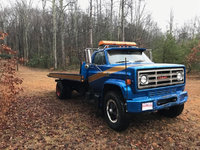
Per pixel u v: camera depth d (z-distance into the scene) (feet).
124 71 12.07
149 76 11.56
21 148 10.23
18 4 106.52
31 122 14.08
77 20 103.60
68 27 103.45
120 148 10.28
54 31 75.10
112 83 12.54
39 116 15.46
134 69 11.07
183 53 46.78
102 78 14.88
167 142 10.93
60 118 15.05
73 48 93.56
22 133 12.13
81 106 18.74
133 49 16.49
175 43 47.44
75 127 13.23
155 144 10.68
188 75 50.03
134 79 11.07
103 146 10.51
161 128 12.91
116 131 12.51
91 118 15.10
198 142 10.86
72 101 20.86
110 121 12.99
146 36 104.99
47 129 12.83
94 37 90.48
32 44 124.67
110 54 15.52
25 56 107.14
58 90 22.21
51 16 103.40
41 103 19.70
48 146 10.48
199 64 47.85
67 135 11.91
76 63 89.35
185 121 14.19
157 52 48.08
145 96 11.80
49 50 108.06
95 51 17.26
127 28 97.55
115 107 12.73
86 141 11.10
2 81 13.44
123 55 15.87
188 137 11.50
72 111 16.98
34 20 123.13
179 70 13.28
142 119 14.75
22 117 15.12
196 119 14.56
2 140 11.13
